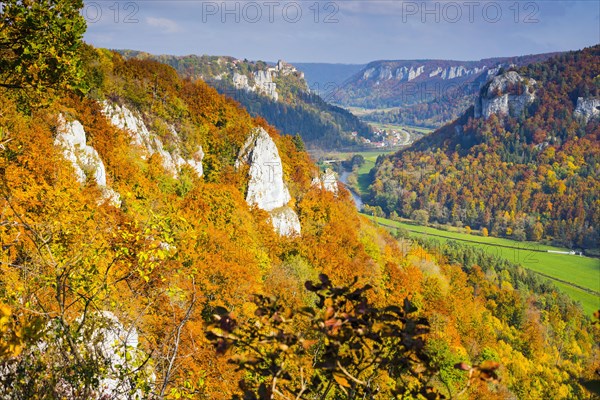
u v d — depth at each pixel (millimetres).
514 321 118500
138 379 6867
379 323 4430
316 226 100000
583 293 150125
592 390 3682
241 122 101312
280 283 55656
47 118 46156
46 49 10516
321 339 4648
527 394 79625
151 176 69062
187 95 95375
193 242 8875
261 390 4223
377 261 96812
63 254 8594
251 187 90875
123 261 8320
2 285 7719
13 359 6082
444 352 41688
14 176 19047
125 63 85750
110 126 65625
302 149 129000
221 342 4270
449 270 128500
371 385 4543
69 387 6375
